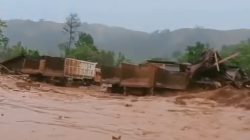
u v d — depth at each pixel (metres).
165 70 34.03
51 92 28.94
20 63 45.00
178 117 18.41
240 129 15.29
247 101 23.23
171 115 19.05
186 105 23.55
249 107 21.67
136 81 33.94
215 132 14.63
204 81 35.84
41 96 24.81
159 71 33.72
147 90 33.75
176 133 14.23
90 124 14.85
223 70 37.28
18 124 13.23
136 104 23.66
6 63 45.41
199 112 20.27
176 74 34.22
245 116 18.55
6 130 11.90
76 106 20.94
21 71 44.69
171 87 34.12
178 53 170.75
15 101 20.25
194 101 25.09
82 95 29.08
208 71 36.75
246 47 66.94
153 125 15.78
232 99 24.48
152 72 33.41
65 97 25.97
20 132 11.80
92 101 24.52
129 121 16.50
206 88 35.22
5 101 19.77
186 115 19.16
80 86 45.50
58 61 44.38
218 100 25.23
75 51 93.50
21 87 29.75
